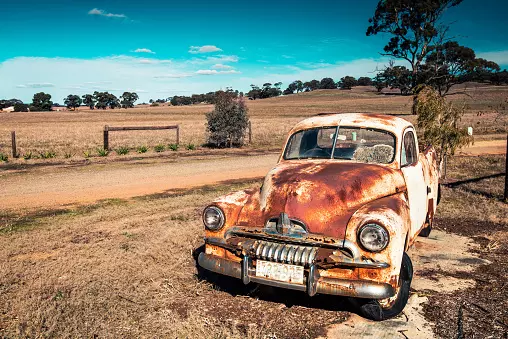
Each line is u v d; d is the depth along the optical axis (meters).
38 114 115.50
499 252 5.88
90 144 25.50
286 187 4.15
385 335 3.66
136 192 10.11
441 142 11.43
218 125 21.94
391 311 3.93
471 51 47.91
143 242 6.05
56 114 113.50
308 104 114.75
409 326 3.82
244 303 4.29
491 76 50.59
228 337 3.49
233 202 4.32
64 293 4.33
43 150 21.64
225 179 12.11
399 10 49.44
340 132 5.11
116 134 34.69
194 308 4.15
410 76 51.59
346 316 4.04
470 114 50.31
